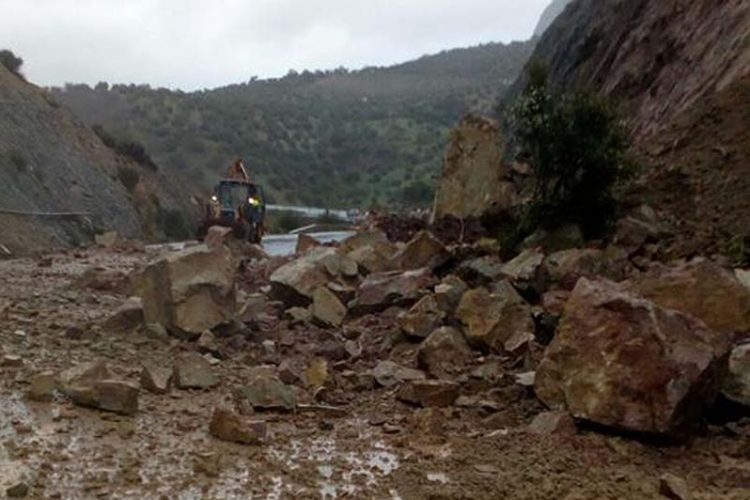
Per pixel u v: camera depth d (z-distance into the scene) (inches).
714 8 684.1
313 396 302.4
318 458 237.1
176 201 1900.8
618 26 885.2
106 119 3769.7
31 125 1360.7
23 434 236.7
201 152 3503.9
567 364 276.1
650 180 522.6
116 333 378.6
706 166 507.8
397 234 684.7
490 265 460.1
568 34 1046.4
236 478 215.5
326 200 3218.5
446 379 318.0
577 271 408.8
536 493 212.1
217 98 4488.2
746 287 323.9
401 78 5733.3
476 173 622.8
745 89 534.6
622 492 214.7
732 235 446.6
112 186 1491.1
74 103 3998.5
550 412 272.1
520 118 518.0
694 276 319.0
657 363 252.1
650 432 248.4
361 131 4249.5
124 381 276.5
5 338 356.2
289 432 262.5
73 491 196.2
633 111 730.2
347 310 445.4
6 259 829.2
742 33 597.0
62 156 1376.7
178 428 255.0
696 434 258.8
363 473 225.3
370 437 260.4
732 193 477.4
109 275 541.6
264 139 3885.3
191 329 370.3
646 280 331.3
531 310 366.6
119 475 209.6
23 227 1036.5
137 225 1461.6
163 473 215.0
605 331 267.4
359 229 745.0
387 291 444.8
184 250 409.1
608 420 255.1
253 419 265.4
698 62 648.4
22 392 278.8
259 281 570.6
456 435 264.2
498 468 231.6
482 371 322.3
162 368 313.7
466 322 356.8
